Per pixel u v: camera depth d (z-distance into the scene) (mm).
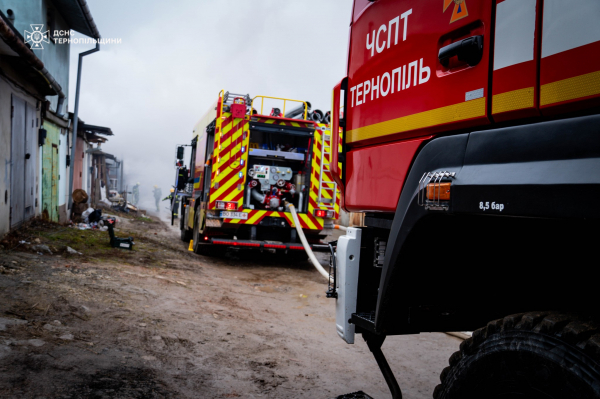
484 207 1522
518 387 1452
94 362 3252
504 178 1470
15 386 2721
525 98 1483
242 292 6664
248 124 9055
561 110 1383
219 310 5344
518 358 1459
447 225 1908
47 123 11656
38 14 11406
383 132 2275
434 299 2264
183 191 14422
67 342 3504
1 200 7520
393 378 2453
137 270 6809
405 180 2094
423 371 4117
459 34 1808
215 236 9445
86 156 22375
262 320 5238
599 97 1254
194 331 4375
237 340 4348
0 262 5652
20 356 3102
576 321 1371
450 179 1696
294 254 10125
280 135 9703
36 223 10109
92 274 5875
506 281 2115
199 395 3078
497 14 1614
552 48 1399
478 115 1673
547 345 1374
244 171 9078
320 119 9367
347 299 2520
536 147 1400
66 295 4641
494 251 2057
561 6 1377
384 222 2373
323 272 4617
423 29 2002
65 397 2699
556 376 1316
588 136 1252
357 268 2545
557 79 1378
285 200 9492
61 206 13383
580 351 1280
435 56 1922
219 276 7734
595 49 1270
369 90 2426
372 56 2400
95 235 10164
